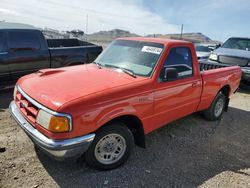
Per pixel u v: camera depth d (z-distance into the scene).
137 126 3.76
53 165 3.53
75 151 2.96
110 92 3.21
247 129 5.57
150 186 3.28
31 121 3.16
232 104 7.49
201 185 3.40
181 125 5.39
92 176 3.36
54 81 3.48
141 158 3.92
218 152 4.37
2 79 6.41
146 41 4.36
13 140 4.15
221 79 5.41
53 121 2.85
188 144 4.55
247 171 3.85
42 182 3.18
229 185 3.46
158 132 4.93
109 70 4.04
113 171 3.52
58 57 7.33
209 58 10.38
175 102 4.22
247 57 9.28
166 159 3.96
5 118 5.05
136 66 4.00
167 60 4.00
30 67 6.82
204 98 5.03
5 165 3.45
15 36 6.50
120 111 3.29
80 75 3.73
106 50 4.77
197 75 4.66
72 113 2.87
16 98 3.76
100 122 3.10
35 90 3.30
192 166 3.84
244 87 10.16
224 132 5.26
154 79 3.75
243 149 4.59
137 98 3.49
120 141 3.52
